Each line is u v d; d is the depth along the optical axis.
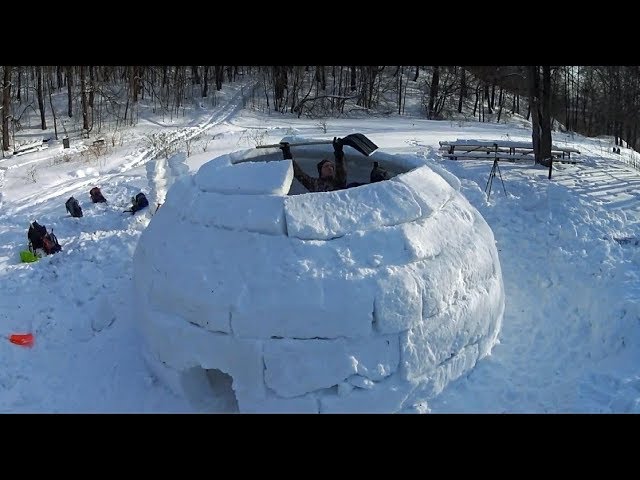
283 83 35.56
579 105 41.75
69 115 31.69
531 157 17.17
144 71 37.03
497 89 43.12
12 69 31.25
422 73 43.69
